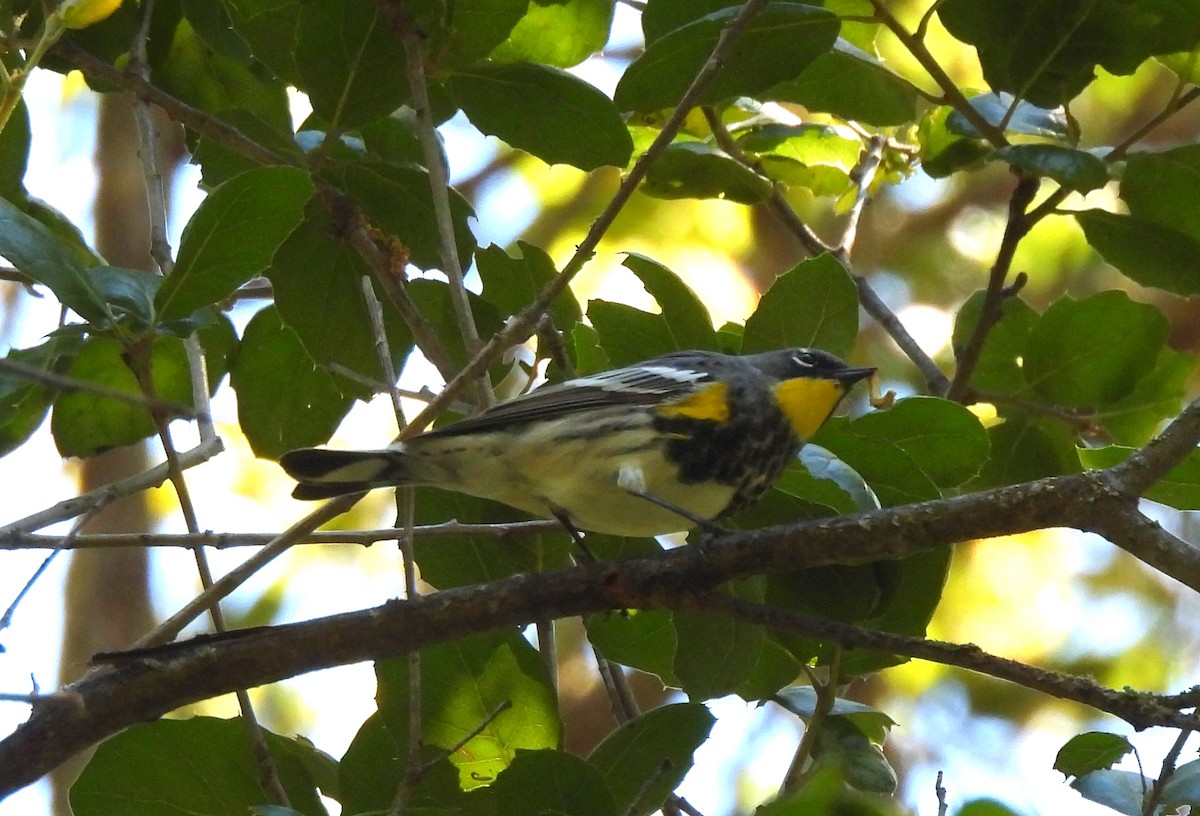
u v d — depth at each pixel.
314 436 11.75
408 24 9.65
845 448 8.56
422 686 9.14
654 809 8.55
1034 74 9.90
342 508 8.69
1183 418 7.01
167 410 6.17
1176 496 8.95
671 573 7.67
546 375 11.15
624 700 10.28
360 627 7.69
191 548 8.41
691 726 8.66
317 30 9.80
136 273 8.24
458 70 10.23
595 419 9.53
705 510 9.81
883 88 11.17
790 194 19.98
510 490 9.62
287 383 11.65
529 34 12.00
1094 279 19.67
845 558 7.46
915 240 20.25
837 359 10.04
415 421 8.44
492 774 9.16
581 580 7.77
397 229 11.03
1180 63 9.82
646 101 10.15
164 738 8.52
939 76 10.13
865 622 9.28
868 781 8.77
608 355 9.91
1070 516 6.98
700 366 9.85
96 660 7.52
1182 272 10.18
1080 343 10.44
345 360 11.03
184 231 7.75
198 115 10.44
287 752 8.73
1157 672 18.61
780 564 7.57
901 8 17.33
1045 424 10.72
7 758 7.21
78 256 11.20
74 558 17.39
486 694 9.20
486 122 10.49
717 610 7.63
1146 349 10.39
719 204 19.66
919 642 7.21
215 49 11.52
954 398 10.48
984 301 10.44
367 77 10.03
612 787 8.60
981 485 10.80
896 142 13.65
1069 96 10.02
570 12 11.95
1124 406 10.95
